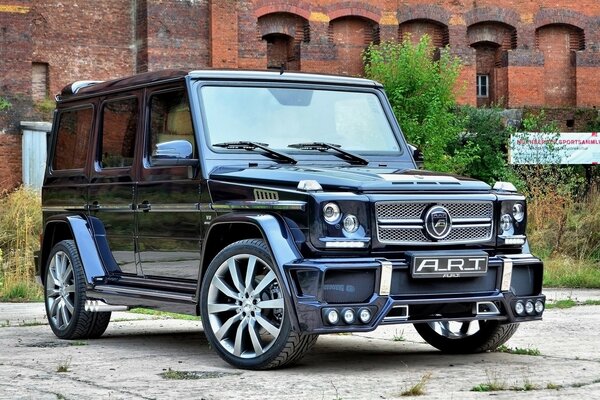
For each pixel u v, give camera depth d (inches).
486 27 1433.3
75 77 1243.2
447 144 1316.4
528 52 1429.6
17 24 1186.6
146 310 466.9
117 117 341.4
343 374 255.4
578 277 676.1
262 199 269.3
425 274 258.7
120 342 342.6
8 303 561.9
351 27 1370.6
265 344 268.4
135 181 324.2
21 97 1179.3
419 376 251.0
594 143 1370.6
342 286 251.3
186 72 307.1
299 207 257.1
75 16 1245.7
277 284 258.8
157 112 318.7
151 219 315.3
